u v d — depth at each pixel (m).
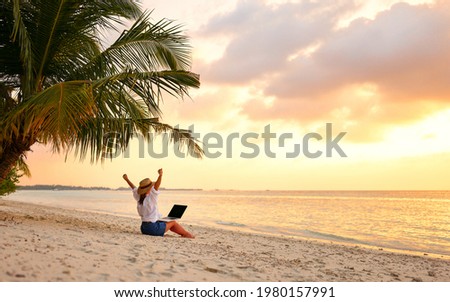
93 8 8.16
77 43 8.36
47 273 3.43
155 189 7.67
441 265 7.70
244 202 61.03
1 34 7.80
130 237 6.64
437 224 22.12
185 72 6.96
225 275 4.37
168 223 7.87
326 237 14.49
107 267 3.94
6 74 8.37
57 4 7.53
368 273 5.76
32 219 8.76
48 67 8.30
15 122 7.30
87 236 6.00
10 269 3.37
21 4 7.64
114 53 8.34
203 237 9.23
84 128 7.69
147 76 6.83
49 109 6.30
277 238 11.22
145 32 8.30
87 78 8.35
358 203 59.19
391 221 24.16
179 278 3.95
